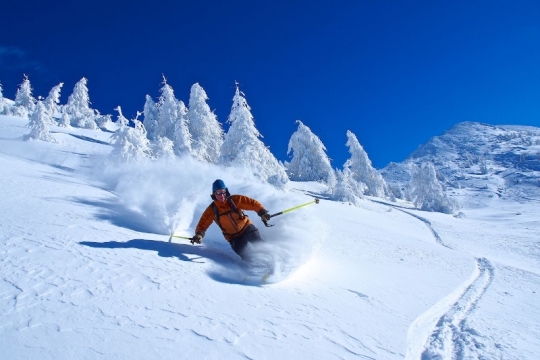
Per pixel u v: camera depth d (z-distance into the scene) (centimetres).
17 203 581
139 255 431
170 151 1981
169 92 3177
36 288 301
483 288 761
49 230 461
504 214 5359
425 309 486
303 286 466
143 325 273
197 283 381
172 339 261
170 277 380
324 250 844
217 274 435
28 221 487
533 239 2494
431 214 4044
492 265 1159
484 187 15500
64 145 2631
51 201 645
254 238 543
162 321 284
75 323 259
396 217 3244
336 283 520
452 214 4428
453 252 1435
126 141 1633
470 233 2748
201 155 2833
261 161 2659
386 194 5066
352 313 399
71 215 562
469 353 370
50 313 266
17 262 346
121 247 448
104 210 658
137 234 536
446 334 424
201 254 512
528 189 14112
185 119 3067
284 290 431
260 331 302
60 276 331
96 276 345
